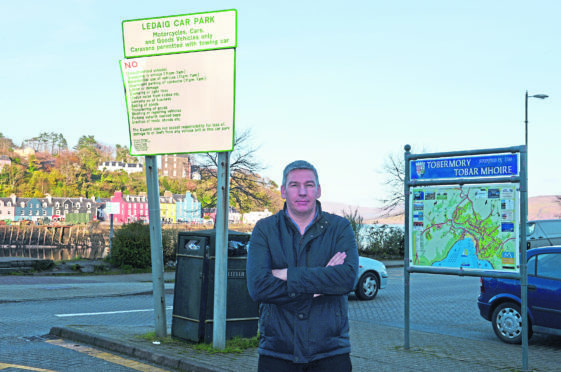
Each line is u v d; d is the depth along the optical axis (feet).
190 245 25.86
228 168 23.91
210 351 23.41
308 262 10.27
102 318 37.17
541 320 28.25
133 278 67.15
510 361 24.32
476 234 24.82
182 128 24.58
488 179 24.54
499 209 24.29
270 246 10.32
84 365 22.31
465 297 52.31
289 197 10.36
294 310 10.05
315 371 10.11
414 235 26.66
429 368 22.44
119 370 21.59
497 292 30.19
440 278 76.07
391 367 22.47
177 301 25.84
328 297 10.27
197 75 24.32
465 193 25.25
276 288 9.82
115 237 76.54
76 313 39.27
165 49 24.81
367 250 113.91
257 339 25.21
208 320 24.70
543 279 28.50
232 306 25.38
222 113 23.86
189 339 24.91
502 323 29.71
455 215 25.46
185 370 21.39
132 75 25.43
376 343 28.02
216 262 23.89
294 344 9.98
